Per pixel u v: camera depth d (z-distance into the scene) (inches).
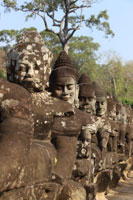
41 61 187.9
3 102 129.6
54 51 1417.3
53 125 200.8
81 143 246.8
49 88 238.5
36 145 165.2
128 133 567.2
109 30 1252.5
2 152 124.2
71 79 233.5
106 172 347.6
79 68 1747.0
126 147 566.6
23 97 133.8
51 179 179.3
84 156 248.8
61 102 195.0
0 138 127.3
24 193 142.6
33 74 185.5
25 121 131.5
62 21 1141.7
